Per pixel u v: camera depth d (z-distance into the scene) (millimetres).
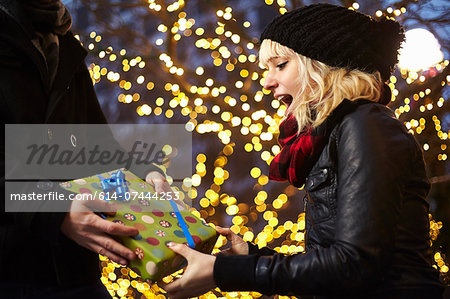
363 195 1260
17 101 1428
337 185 1398
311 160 1459
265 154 4121
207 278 1346
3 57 1430
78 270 1479
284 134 1594
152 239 1363
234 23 4520
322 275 1255
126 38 4676
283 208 5672
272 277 1299
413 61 3582
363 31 1542
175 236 1434
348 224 1254
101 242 1282
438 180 4285
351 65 1503
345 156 1329
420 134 4480
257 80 4699
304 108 1489
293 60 1554
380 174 1271
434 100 4395
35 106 1467
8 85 1424
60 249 1438
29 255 1390
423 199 1424
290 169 1495
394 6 4391
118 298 3629
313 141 1437
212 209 5293
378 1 4477
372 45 1534
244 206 5668
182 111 4129
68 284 1439
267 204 5527
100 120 1810
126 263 1338
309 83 1512
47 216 1246
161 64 4434
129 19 5199
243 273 1320
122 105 5273
